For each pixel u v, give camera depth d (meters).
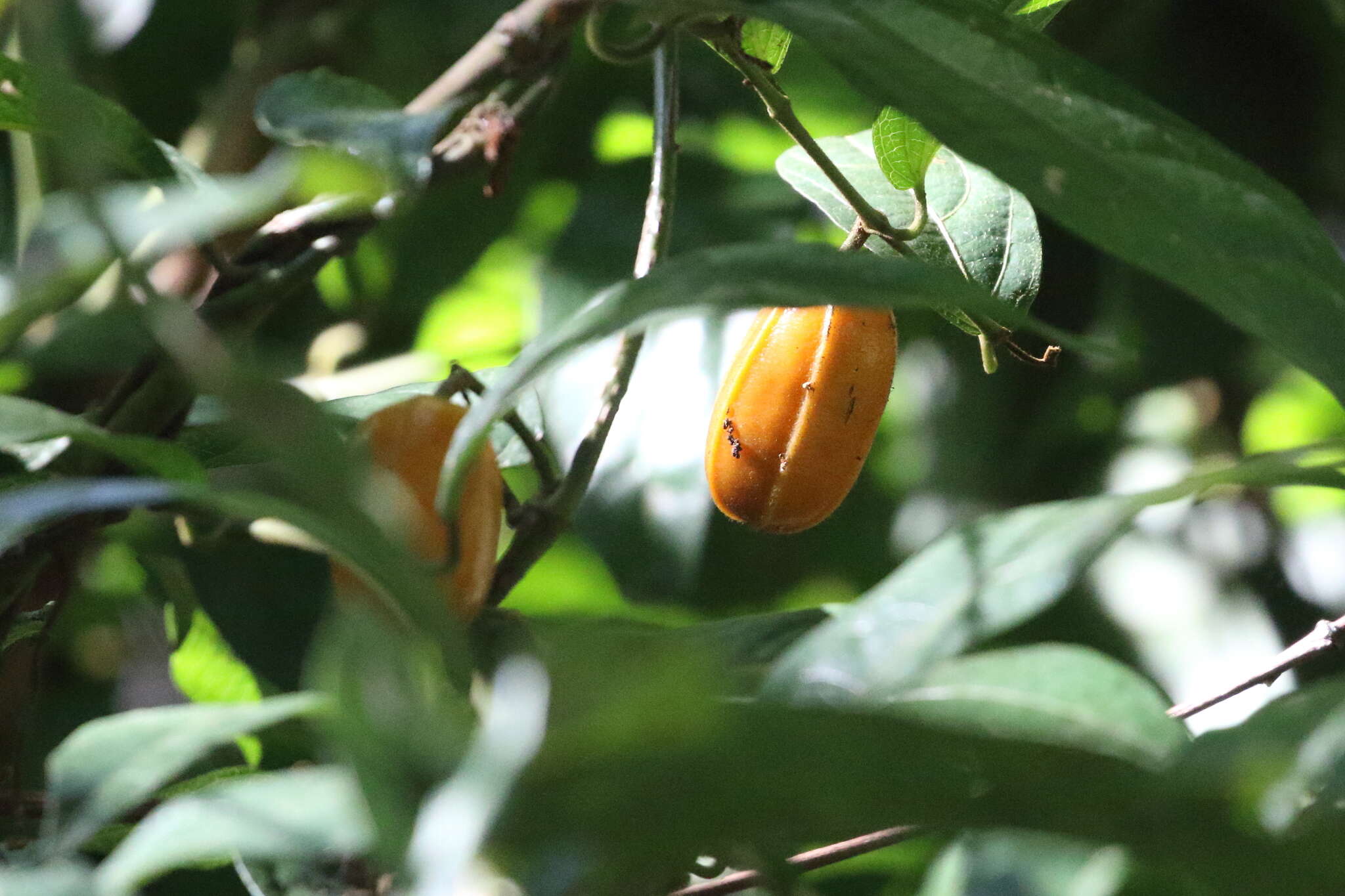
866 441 0.99
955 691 0.87
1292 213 0.91
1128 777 0.80
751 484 0.99
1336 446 0.87
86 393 1.06
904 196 1.04
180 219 0.86
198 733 0.87
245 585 1.12
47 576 1.02
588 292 1.37
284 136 0.91
